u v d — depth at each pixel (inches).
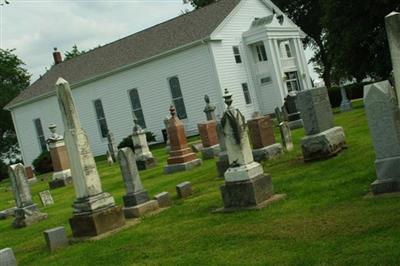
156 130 1608.0
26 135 1999.3
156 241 387.9
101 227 444.8
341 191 410.6
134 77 1620.3
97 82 1716.3
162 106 1574.8
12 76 2778.1
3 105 2642.7
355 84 1903.3
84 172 447.2
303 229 332.8
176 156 823.1
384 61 1266.0
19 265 411.2
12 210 744.3
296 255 288.5
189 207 487.5
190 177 711.7
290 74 1647.4
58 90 446.9
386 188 366.3
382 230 294.8
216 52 1446.9
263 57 1573.6
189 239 371.6
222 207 446.0
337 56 1327.5
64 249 428.1
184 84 1505.9
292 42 1660.9
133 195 508.7
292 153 674.2
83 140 450.0
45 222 602.5
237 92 1489.9
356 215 334.6
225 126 426.3
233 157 428.1
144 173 896.9
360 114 1023.0
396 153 364.2
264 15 1654.8
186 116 1523.1
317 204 387.9
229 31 1502.2
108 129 1720.0
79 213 450.0
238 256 309.9
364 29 1253.7
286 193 448.5
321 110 574.9
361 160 504.7
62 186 1021.2
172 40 1550.2
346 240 293.6
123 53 1721.2
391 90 364.2
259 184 425.4
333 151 559.8
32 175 1270.9
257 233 346.6
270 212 393.4
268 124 687.7
